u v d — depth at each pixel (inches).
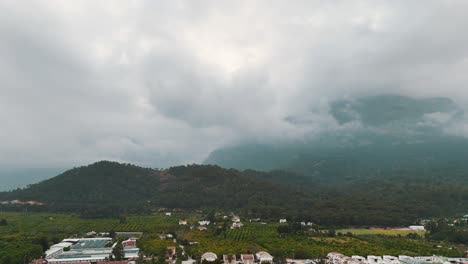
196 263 7854.3
